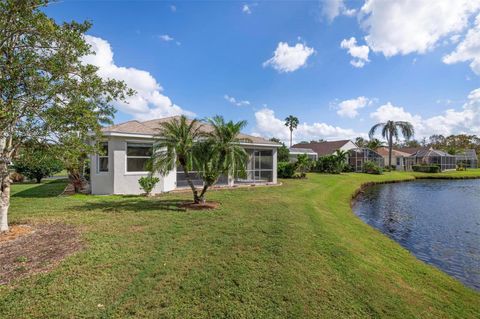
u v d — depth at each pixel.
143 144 14.25
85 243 5.73
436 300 4.80
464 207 16.17
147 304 3.58
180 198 12.28
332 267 5.28
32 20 5.26
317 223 8.73
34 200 11.24
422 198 19.42
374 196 20.30
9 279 4.04
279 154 31.81
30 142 6.16
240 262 5.10
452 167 48.12
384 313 3.89
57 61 5.72
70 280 4.08
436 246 9.22
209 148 10.03
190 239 6.29
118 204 10.50
